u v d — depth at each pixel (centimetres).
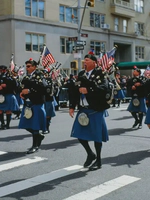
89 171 525
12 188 448
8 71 970
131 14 3306
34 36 2447
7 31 2320
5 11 2320
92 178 489
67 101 1848
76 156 625
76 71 2764
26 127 654
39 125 648
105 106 516
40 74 648
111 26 3139
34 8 2447
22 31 2358
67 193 427
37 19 2452
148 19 3681
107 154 645
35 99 643
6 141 776
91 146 719
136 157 622
